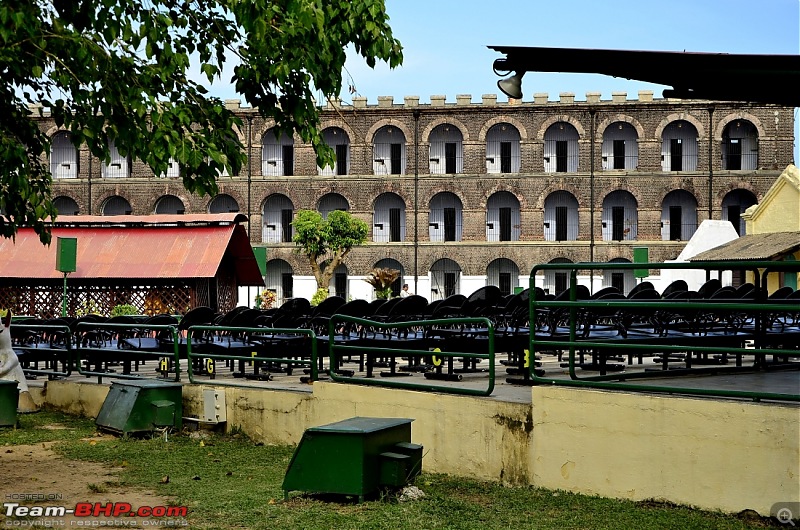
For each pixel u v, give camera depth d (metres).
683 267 7.99
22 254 26.31
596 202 53.53
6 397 12.43
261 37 9.26
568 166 55.09
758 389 8.52
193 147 9.73
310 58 9.70
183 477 9.17
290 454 10.38
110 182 55.34
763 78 6.90
